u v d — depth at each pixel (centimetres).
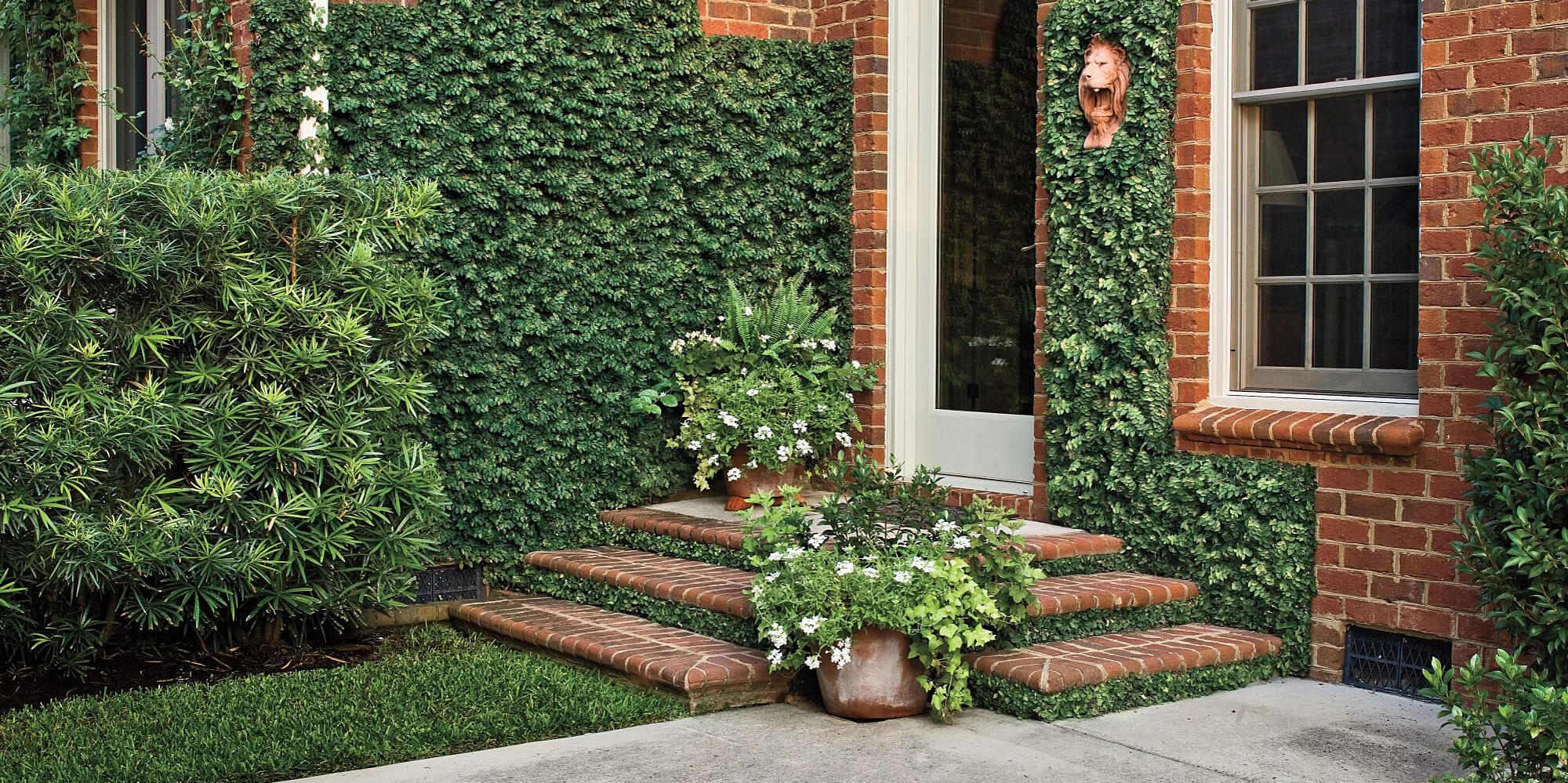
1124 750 505
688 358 774
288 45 677
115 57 884
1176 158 651
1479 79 551
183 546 580
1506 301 513
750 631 605
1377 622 583
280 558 604
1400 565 575
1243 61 645
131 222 591
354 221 634
